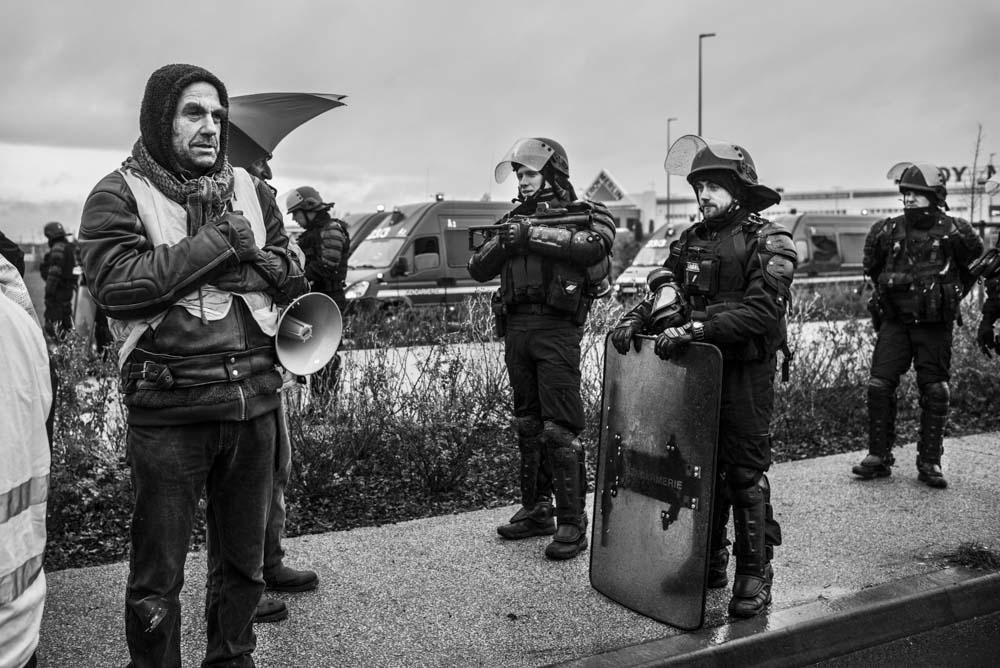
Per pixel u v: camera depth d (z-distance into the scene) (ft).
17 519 7.49
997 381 28.12
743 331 12.67
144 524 9.72
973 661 12.61
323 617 12.99
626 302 29.66
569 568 14.99
